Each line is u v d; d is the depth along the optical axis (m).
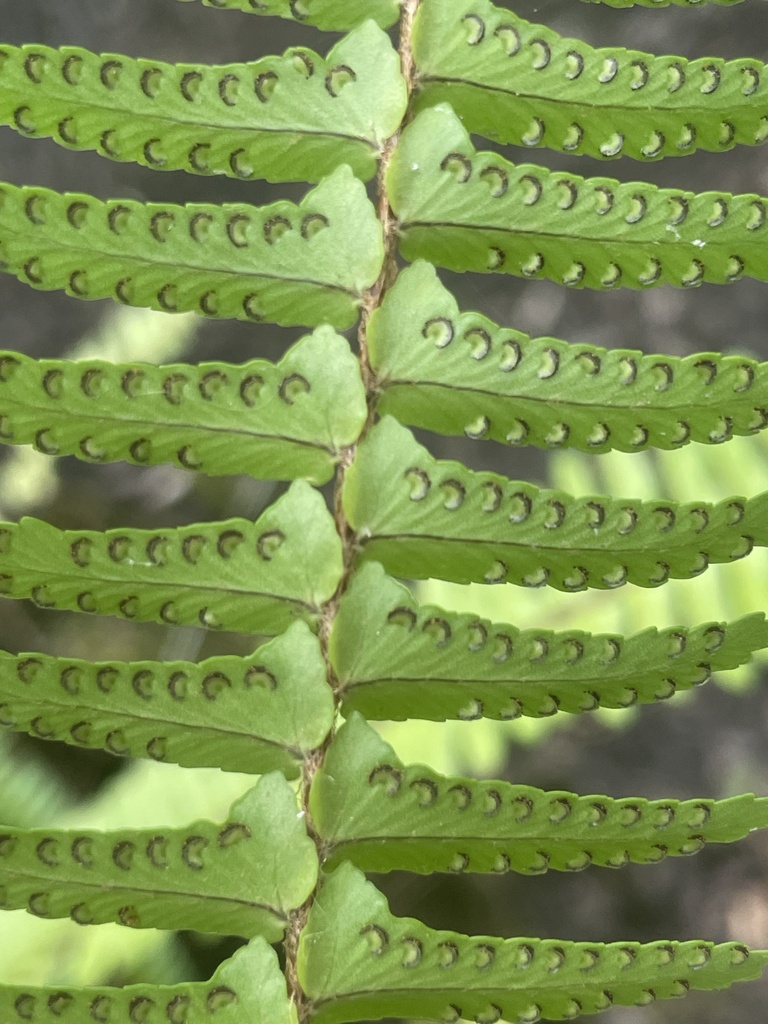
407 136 0.20
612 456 0.35
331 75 0.20
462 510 0.20
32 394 0.19
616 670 0.20
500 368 0.20
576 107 0.20
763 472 0.33
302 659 0.19
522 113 0.20
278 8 0.20
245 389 0.20
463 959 0.19
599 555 0.20
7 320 0.56
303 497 0.20
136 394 0.20
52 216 0.19
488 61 0.20
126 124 0.20
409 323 0.20
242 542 0.20
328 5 0.20
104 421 0.20
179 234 0.20
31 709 0.19
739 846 0.51
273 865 0.19
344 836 0.19
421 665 0.20
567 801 0.19
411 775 0.19
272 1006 0.19
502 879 0.49
